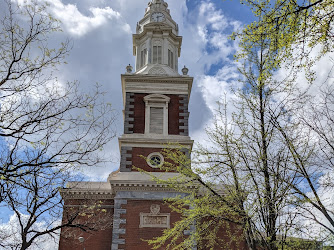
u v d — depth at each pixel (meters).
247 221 16.39
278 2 10.21
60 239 27.48
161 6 40.97
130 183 28.52
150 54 37.00
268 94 17.36
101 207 29.56
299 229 15.51
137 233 27.30
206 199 18.67
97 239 28.47
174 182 20.73
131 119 32.41
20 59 12.91
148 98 33.12
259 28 10.76
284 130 16.52
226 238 27.72
